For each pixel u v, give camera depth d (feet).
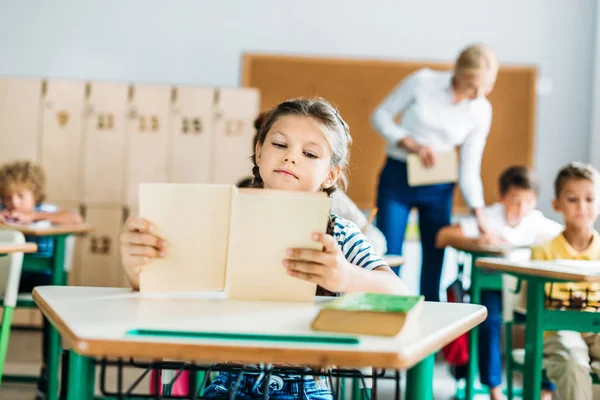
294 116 4.22
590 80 17.31
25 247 6.95
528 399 6.61
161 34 17.46
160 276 3.54
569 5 17.31
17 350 13.21
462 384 11.42
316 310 3.31
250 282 3.52
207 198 3.54
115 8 17.46
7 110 15.65
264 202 3.42
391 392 10.18
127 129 15.67
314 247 3.43
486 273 9.98
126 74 17.46
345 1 17.39
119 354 2.57
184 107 15.67
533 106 17.29
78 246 15.58
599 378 7.25
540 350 6.51
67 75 17.46
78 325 2.81
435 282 12.07
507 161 17.28
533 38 17.34
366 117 17.33
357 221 8.43
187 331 2.72
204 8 17.46
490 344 9.87
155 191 3.53
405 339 2.74
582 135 17.34
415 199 11.93
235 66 17.44
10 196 12.50
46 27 17.42
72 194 15.66
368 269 4.02
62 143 15.65
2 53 17.40
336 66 17.34
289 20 17.46
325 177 4.36
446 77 11.68
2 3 17.40
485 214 11.98
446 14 17.39
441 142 11.82
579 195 8.46
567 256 8.52
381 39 17.40
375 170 17.25
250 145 15.65
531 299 6.60
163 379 4.80
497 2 17.37
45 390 9.55
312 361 2.52
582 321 6.56
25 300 9.64
